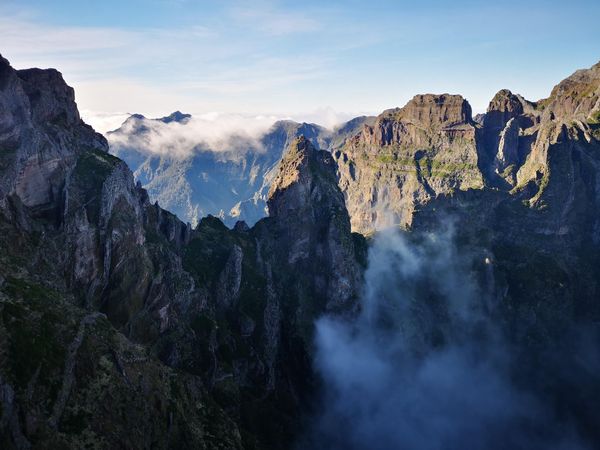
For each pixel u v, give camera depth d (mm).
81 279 155625
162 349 173875
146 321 172375
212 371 183750
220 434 146500
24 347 110688
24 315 117000
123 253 168750
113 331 136625
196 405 151125
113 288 164125
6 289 120000
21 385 105250
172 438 133750
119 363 128375
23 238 140000
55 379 112250
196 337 191500
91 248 159125
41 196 157500
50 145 164250
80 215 158000
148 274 176750
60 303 129500
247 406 197250
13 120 152625
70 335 122750
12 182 144750
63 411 111188
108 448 112812
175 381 147750
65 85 199125
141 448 121688
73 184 167250
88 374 121438
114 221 168125
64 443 106000
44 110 181500
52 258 146000
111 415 118750
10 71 157125
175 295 190625
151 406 132250
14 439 98688
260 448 177625
